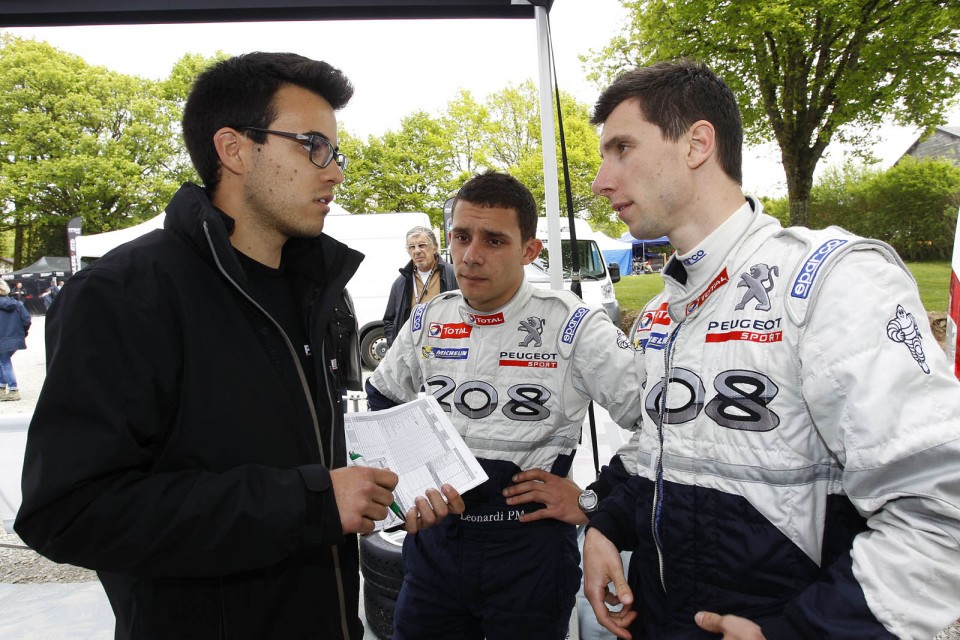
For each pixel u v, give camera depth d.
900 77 8.77
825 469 0.92
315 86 1.10
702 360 1.00
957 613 0.74
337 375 1.31
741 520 0.93
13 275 19.80
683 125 1.00
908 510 0.77
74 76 23.89
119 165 23.66
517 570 1.46
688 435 1.00
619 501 1.23
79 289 0.88
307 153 1.07
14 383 7.85
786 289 0.92
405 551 1.62
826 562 0.92
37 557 3.11
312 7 2.04
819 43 9.12
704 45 9.49
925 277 13.69
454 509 1.23
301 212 1.09
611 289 8.64
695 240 1.04
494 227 1.44
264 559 0.91
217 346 0.98
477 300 1.52
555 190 2.22
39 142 23.55
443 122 21.98
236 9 2.02
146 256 0.96
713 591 0.96
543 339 1.53
